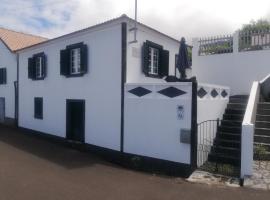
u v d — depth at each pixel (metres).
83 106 12.23
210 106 9.52
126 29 10.38
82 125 12.30
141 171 9.02
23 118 17.52
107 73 10.97
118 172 8.78
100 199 6.44
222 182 7.43
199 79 13.77
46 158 10.59
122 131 10.27
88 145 11.91
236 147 9.10
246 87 12.63
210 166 8.61
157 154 9.18
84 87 12.20
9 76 19.23
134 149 9.88
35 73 16.06
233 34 12.98
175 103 8.73
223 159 8.84
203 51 13.82
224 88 10.90
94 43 11.61
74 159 10.49
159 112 9.14
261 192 6.58
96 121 11.53
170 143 8.86
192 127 8.36
